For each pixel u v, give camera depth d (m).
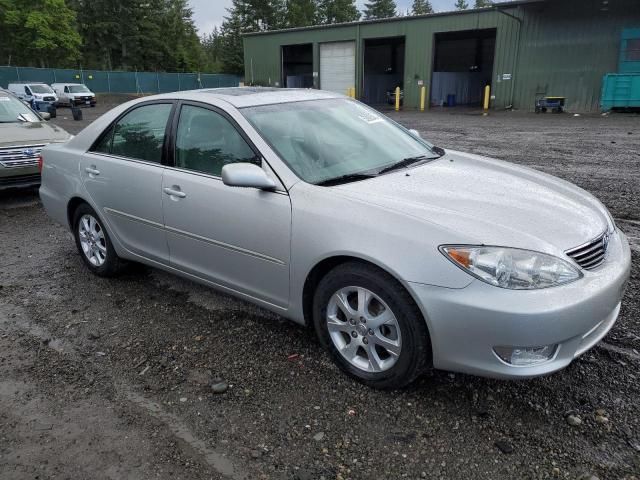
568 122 19.12
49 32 51.47
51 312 3.97
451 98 34.94
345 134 3.67
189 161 3.64
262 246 3.16
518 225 2.62
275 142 3.28
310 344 3.37
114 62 69.50
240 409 2.75
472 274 2.42
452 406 2.70
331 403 2.77
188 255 3.71
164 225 3.79
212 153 3.50
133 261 4.46
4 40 52.78
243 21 73.31
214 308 3.94
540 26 25.31
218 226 3.38
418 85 31.00
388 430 2.54
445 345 2.53
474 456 2.36
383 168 3.39
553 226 2.67
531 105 26.52
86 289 4.39
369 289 2.73
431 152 3.99
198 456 2.42
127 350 3.38
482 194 2.98
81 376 3.11
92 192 4.36
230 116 3.44
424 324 2.60
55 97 31.17
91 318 3.85
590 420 2.56
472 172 3.44
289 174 3.10
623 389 2.78
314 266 2.93
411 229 2.58
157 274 4.68
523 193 3.05
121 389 2.96
